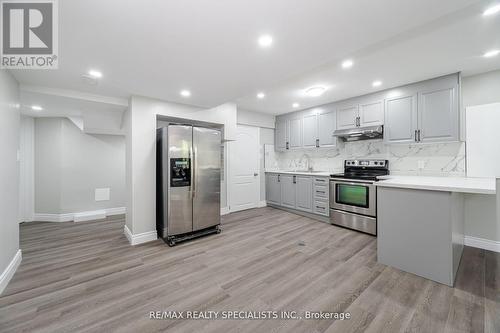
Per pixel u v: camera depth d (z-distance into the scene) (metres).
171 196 2.86
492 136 2.58
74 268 2.22
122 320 1.49
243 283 1.94
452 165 2.88
